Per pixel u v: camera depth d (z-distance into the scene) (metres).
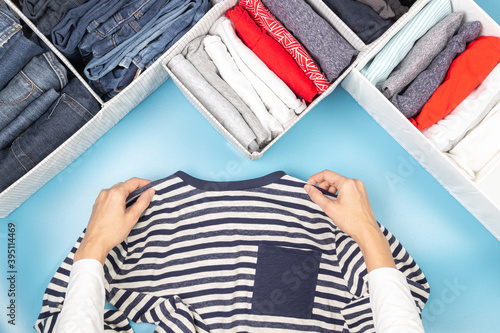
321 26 1.16
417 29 1.18
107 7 1.15
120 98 1.25
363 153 1.41
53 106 1.23
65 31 1.14
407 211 1.38
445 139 1.19
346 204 0.95
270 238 1.18
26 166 1.22
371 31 1.17
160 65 1.25
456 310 1.33
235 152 1.40
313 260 1.18
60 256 1.36
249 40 1.21
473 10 1.20
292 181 1.24
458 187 1.26
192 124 1.42
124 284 1.17
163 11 1.21
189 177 1.23
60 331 0.73
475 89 1.21
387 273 0.78
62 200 1.38
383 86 1.23
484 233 1.37
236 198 1.22
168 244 1.19
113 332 1.12
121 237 0.96
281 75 1.22
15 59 1.16
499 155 1.19
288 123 1.26
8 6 1.20
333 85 1.23
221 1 1.23
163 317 1.15
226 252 1.17
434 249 1.37
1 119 1.19
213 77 1.22
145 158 1.40
